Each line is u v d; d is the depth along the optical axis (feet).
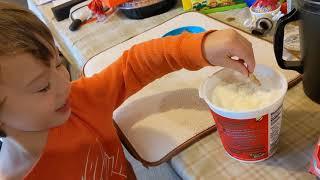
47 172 2.06
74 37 3.72
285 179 1.76
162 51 2.28
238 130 1.72
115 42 3.40
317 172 1.63
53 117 1.83
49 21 4.27
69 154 2.12
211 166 1.93
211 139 2.10
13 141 1.86
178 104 2.41
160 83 2.64
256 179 1.80
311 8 1.70
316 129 1.97
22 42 1.59
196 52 2.08
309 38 1.83
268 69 1.86
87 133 2.20
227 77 1.93
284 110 2.13
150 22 3.59
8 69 1.57
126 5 3.62
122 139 2.34
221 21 3.20
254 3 3.05
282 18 1.91
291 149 1.90
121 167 2.49
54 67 1.75
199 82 2.53
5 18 1.62
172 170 2.21
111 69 2.44
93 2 3.89
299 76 2.28
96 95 2.32
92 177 2.27
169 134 2.20
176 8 3.74
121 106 2.54
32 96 1.68
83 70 3.09
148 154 2.14
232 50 1.90
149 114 2.40
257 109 1.60
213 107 1.71
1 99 1.65
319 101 2.08
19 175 1.89
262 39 2.74
